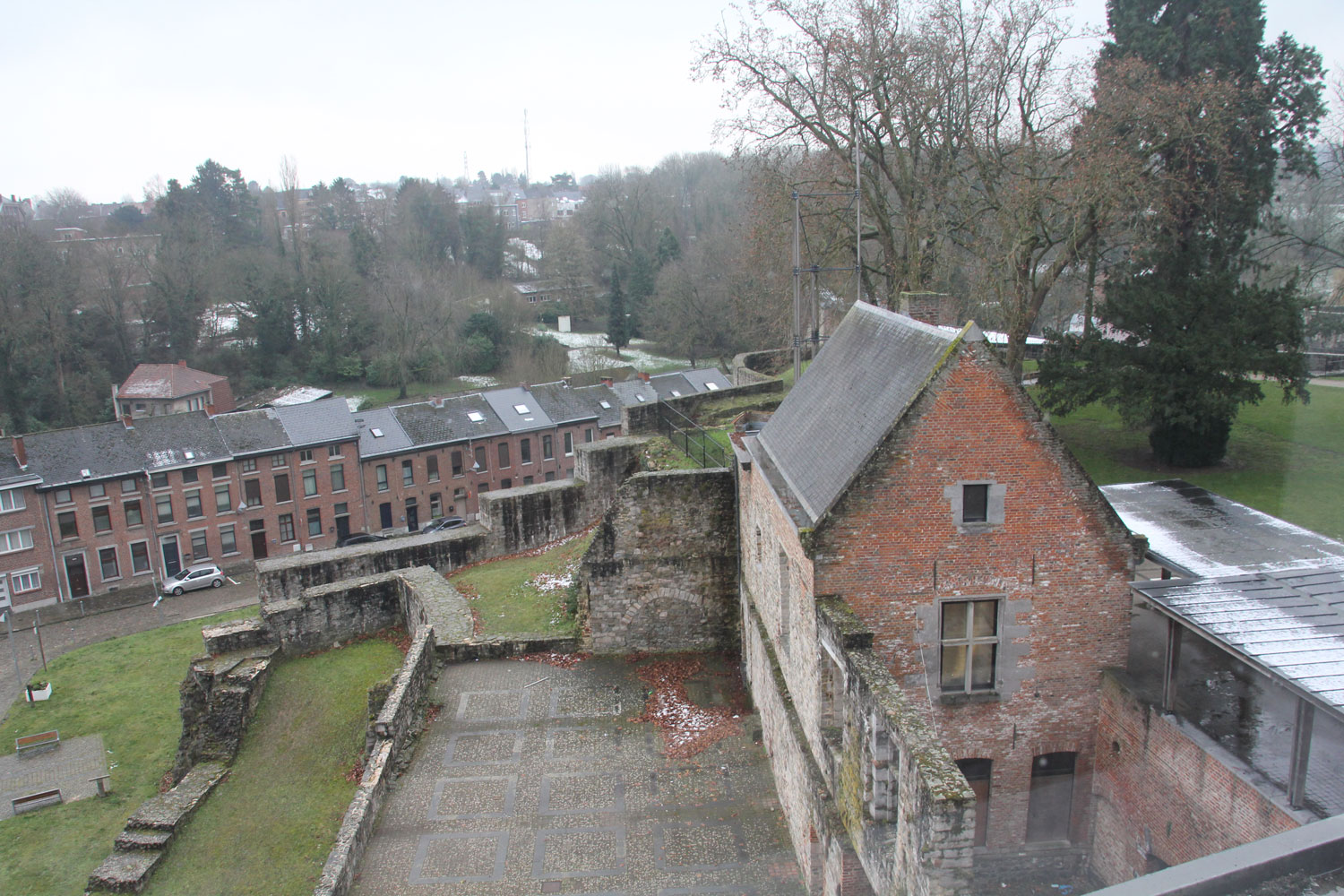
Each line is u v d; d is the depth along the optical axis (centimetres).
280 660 2833
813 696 1527
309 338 9188
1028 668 1582
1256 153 2470
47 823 2841
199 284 8744
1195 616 1380
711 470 2388
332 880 1547
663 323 9012
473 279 10488
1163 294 2483
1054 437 1495
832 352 2069
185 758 2641
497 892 1590
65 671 4319
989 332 4244
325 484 6272
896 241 3856
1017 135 3572
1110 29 2986
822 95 3481
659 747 2000
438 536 3297
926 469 1490
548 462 7088
